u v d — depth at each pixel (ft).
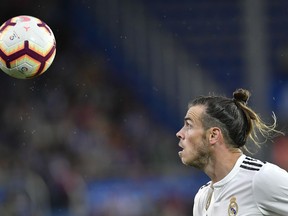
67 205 123.85
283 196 46.68
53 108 161.58
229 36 193.67
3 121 155.53
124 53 190.70
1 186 118.62
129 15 195.00
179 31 194.49
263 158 117.50
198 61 190.49
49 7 188.44
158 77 187.73
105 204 132.05
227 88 186.50
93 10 195.00
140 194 135.64
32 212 116.47
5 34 53.06
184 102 184.24
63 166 131.64
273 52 187.52
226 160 48.57
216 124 48.49
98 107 169.27
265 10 192.54
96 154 148.25
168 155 157.38
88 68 181.16
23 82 166.20
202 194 50.70
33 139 146.82
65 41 185.98
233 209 47.73
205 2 198.08
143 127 171.42
